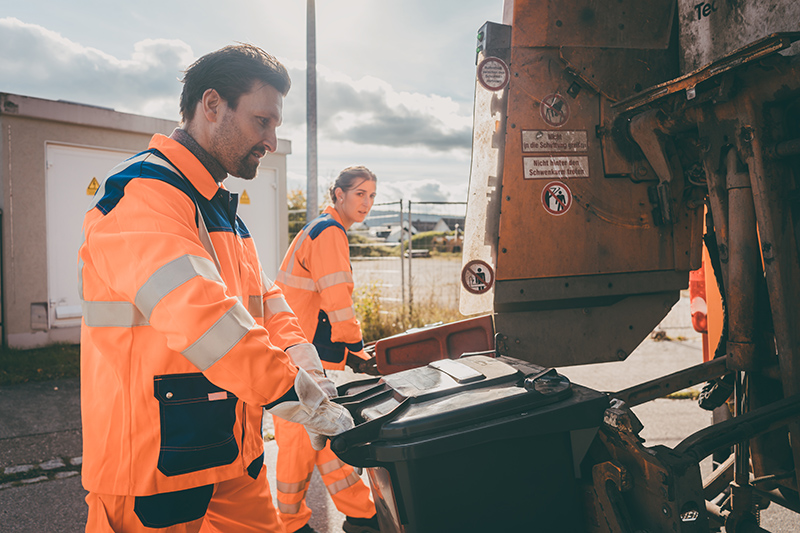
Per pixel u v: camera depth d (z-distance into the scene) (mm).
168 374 1204
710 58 2184
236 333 1122
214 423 1253
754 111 1724
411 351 2359
